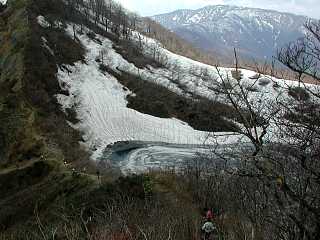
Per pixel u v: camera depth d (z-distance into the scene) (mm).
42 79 64875
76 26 95938
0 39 73312
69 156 41719
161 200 15773
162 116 73312
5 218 22375
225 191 14188
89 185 22969
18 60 63688
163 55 105875
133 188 16344
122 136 62938
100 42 95250
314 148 4109
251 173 4367
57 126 52719
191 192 18141
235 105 4547
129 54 95938
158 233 5930
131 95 77062
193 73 97875
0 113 40531
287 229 4340
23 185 26719
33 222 18344
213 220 9445
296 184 4203
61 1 102062
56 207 20156
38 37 74312
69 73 74875
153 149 59000
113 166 47031
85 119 64000
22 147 32906
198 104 73875
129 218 7469
